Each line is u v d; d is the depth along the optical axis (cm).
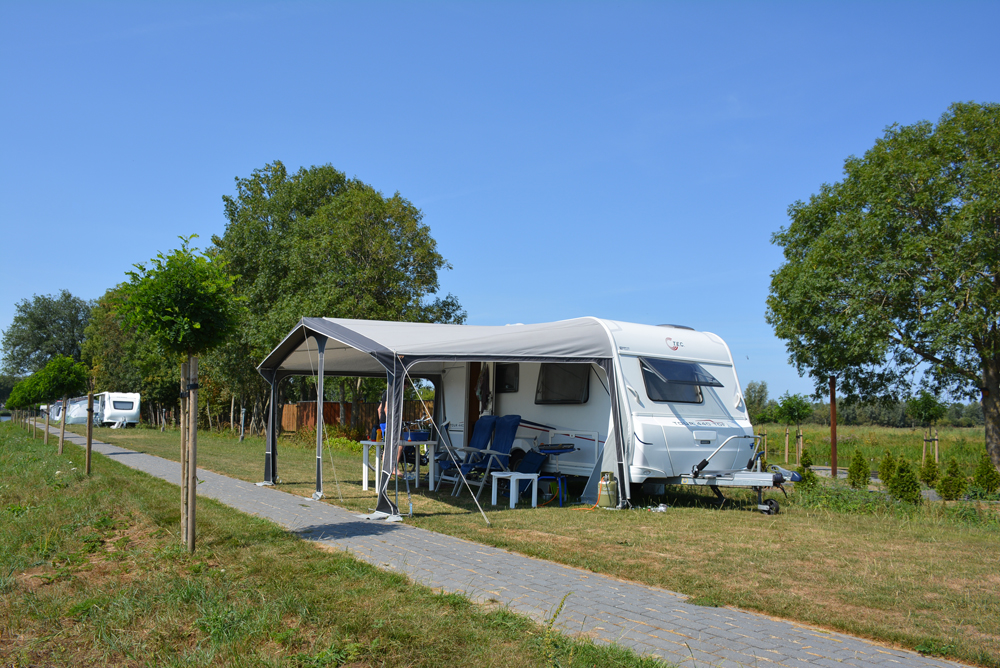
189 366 633
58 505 842
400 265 2609
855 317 1928
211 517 784
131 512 808
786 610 458
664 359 1011
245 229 2830
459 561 595
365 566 550
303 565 555
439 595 474
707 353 1071
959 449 2275
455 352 866
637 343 996
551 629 403
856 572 566
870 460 2286
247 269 2884
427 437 1166
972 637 411
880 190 1944
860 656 384
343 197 2686
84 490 977
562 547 650
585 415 1038
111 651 378
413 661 360
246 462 1558
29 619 431
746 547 662
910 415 2372
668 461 952
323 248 2500
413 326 1111
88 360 5288
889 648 400
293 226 2789
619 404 948
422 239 2634
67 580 519
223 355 2681
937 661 381
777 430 3228
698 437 985
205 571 539
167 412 4341
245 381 2930
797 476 929
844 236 2005
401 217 2588
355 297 2464
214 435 2870
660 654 378
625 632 414
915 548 673
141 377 4016
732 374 1084
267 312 2580
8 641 397
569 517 849
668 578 537
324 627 408
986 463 1320
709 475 946
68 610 441
